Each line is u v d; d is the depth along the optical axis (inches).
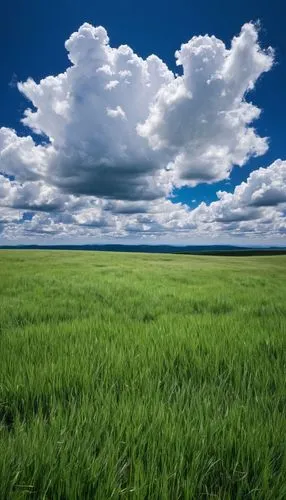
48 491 67.2
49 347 172.7
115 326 225.9
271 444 82.5
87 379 121.6
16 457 74.7
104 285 563.2
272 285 673.6
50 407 103.7
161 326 222.1
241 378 128.8
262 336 189.5
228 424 89.4
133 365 137.3
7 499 64.5
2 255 1823.3
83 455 73.9
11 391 112.9
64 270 925.8
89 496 66.5
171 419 89.4
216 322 240.2
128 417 91.0
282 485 67.7
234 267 1421.0
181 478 69.0
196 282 682.2
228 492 66.7
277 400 105.5
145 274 855.1
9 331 218.2
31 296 424.8
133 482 69.7
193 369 137.3
